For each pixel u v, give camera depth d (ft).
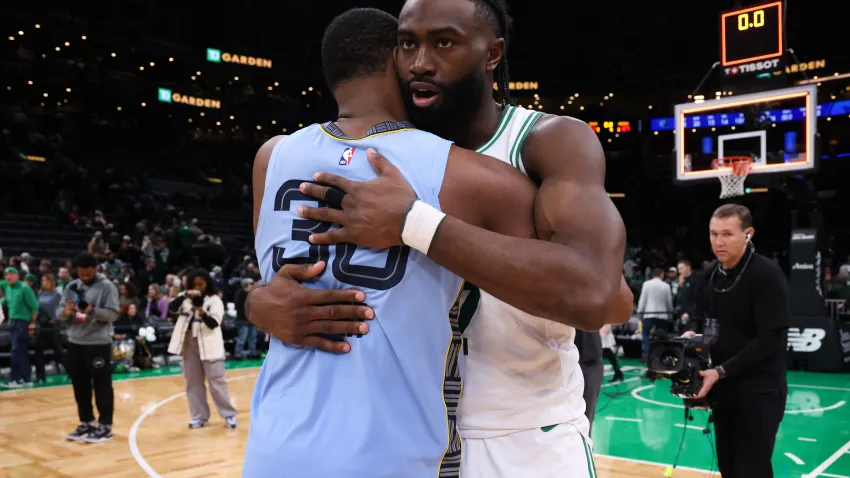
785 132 33.37
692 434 19.65
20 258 37.11
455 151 3.90
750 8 36.17
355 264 3.68
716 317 9.63
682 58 81.05
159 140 75.00
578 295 3.43
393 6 77.41
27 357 28.63
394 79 4.16
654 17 80.74
